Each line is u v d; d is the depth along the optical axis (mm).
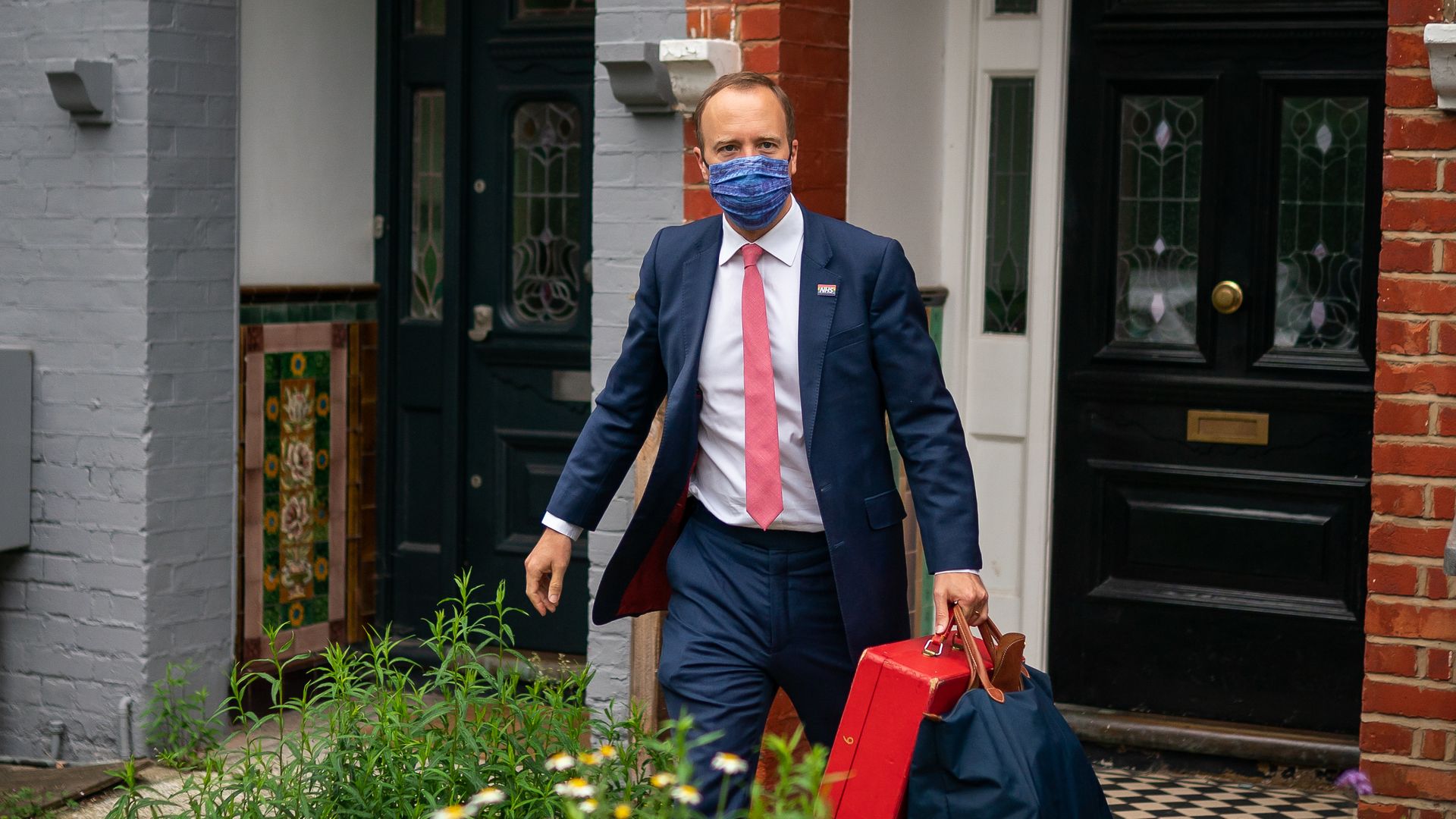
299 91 5508
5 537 5086
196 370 5125
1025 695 2879
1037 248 4926
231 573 5270
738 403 3102
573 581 5469
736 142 3012
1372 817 3701
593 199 4551
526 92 5477
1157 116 4801
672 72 4215
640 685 4047
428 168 5730
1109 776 4703
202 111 5082
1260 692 4738
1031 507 4980
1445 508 3586
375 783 3252
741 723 3094
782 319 3088
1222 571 4773
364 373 5770
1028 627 5000
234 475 5262
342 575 5715
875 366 3115
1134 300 4871
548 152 5488
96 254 5008
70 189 5035
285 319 5473
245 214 5336
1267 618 4707
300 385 5535
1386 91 3580
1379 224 4551
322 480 5637
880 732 2896
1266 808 4395
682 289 3158
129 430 4996
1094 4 4832
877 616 3094
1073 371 4926
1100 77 4840
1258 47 4648
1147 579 4879
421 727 3348
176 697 5078
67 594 5125
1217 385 4734
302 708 3525
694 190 4398
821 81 4379
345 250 5730
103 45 4953
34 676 5191
